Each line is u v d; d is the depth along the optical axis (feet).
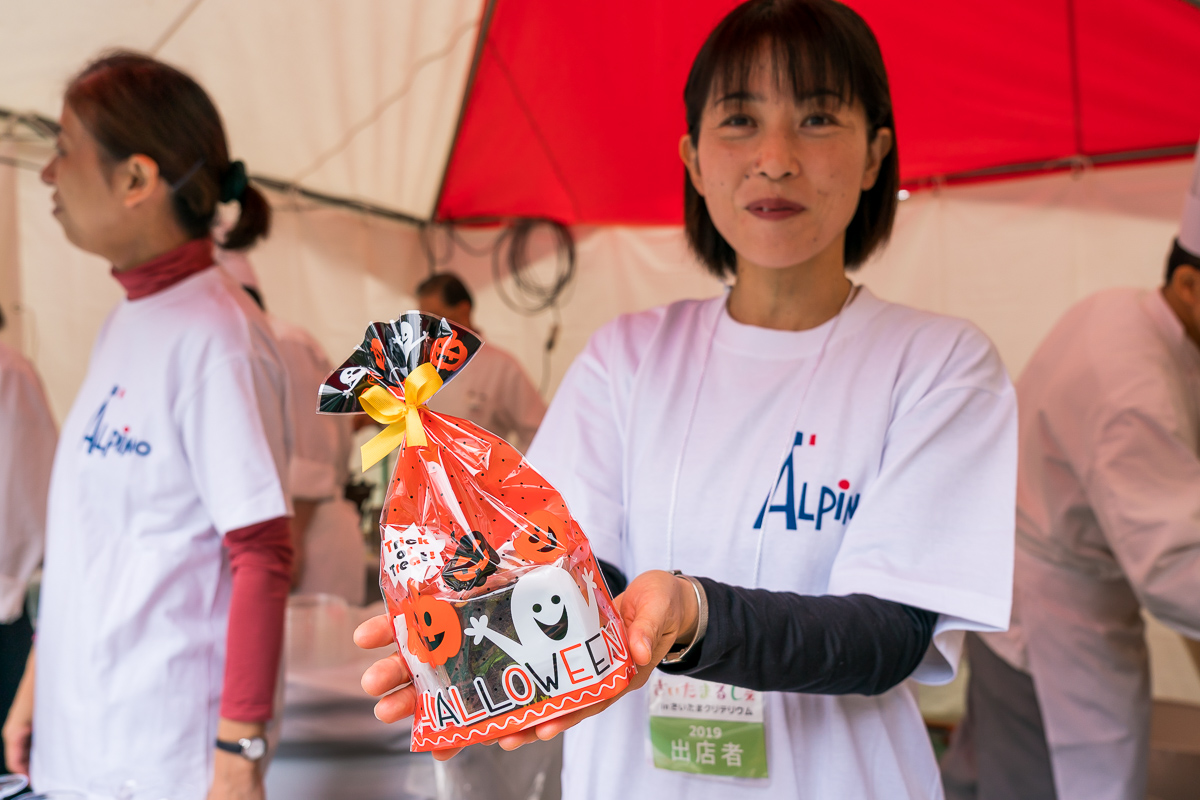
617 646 2.16
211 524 4.75
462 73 11.49
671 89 12.05
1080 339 6.61
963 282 13.21
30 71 8.41
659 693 3.29
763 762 3.19
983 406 3.15
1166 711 8.66
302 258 13.05
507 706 2.07
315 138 11.63
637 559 3.45
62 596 4.78
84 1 7.70
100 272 10.32
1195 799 7.16
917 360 3.26
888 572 2.92
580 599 2.10
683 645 2.56
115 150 4.63
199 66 9.23
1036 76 10.93
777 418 3.36
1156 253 12.21
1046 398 6.73
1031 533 7.02
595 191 14.73
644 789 3.32
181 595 4.67
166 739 4.56
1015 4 9.75
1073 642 6.79
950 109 11.84
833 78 3.15
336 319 13.56
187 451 4.66
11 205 9.39
